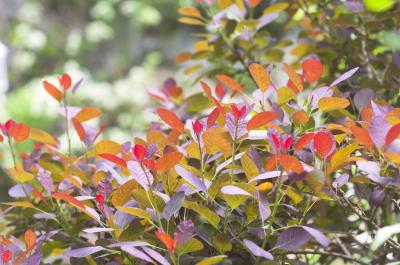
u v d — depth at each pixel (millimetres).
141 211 1921
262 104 2135
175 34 10828
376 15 2475
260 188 1971
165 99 2498
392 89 2377
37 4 10633
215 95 2234
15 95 9359
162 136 2170
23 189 2178
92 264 2039
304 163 1999
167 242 1858
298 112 2041
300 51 2598
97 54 10867
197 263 1879
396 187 2045
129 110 9539
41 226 2260
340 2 2492
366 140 1930
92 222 2164
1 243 2016
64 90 2268
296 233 1951
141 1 10328
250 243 1892
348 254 2150
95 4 10977
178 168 1929
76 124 2219
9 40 10414
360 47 2494
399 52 2424
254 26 2520
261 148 2166
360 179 2029
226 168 2078
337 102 2025
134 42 10875
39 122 8805
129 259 1992
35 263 1974
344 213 2303
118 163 1979
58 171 2211
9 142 2148
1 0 10414
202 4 2590
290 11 2594
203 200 2020
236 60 2611
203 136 1992
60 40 10625
